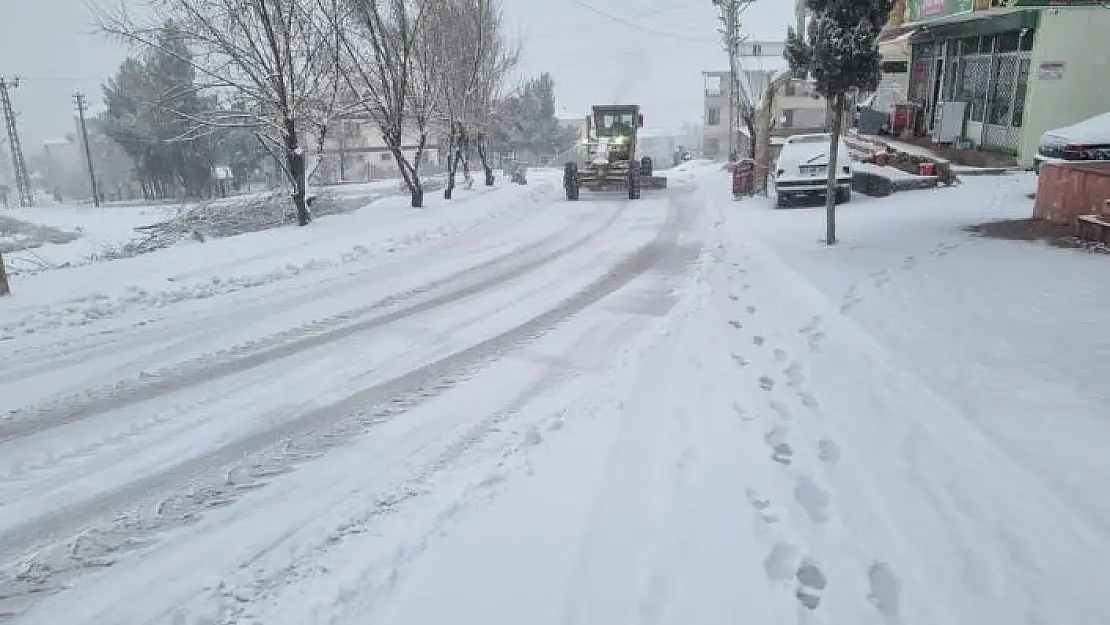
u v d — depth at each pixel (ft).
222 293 28.35
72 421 16.28
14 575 10.82
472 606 9.61
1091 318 17.71
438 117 55.47
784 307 22.62
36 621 9.78
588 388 17.33
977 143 59.21
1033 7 45.27
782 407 15.24
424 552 10.93
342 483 13.25
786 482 12.25
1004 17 52.80
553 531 11.28
